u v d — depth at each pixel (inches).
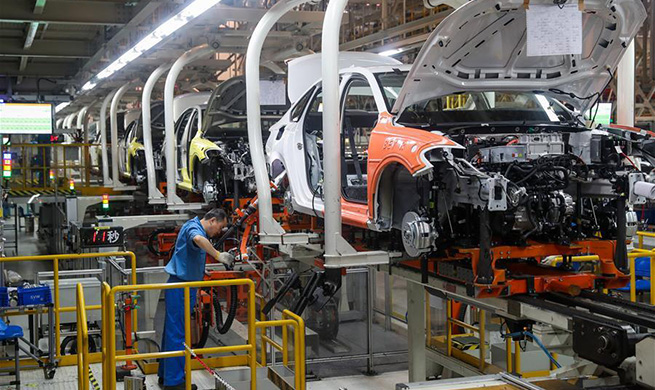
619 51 222.2
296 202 279.6
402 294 434.6
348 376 314.3
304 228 329.7
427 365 310.3
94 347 323.0
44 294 283.9
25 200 591.5
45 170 625.6
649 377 154.9
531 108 242.2
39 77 756.6
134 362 297.1
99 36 582.9
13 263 650.8
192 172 462.6
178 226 491.5
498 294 194.9
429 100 234.4
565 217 200.8
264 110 428.5
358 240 270.5
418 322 277.9
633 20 211.9
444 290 211.3
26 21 457.7
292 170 284.8
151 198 521.3
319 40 636.1
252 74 314.5
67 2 457.7
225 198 425.7
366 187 242.8
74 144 637.9
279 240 289.6
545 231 203.8
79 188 629.9
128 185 657.0
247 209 327.6
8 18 454.6
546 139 201.8
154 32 380.8
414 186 210.2
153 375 290.2
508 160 198.5
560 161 201.0
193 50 462.9
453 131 208.5
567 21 200.1
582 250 206.8
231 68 869.8
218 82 792.9
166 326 264.7
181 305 265.0
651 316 175.3
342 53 319.9
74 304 322.7
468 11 196.5
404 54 580.7
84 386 221.0
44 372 287.0
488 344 294.2
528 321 208.7
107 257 338.0
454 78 218.8
